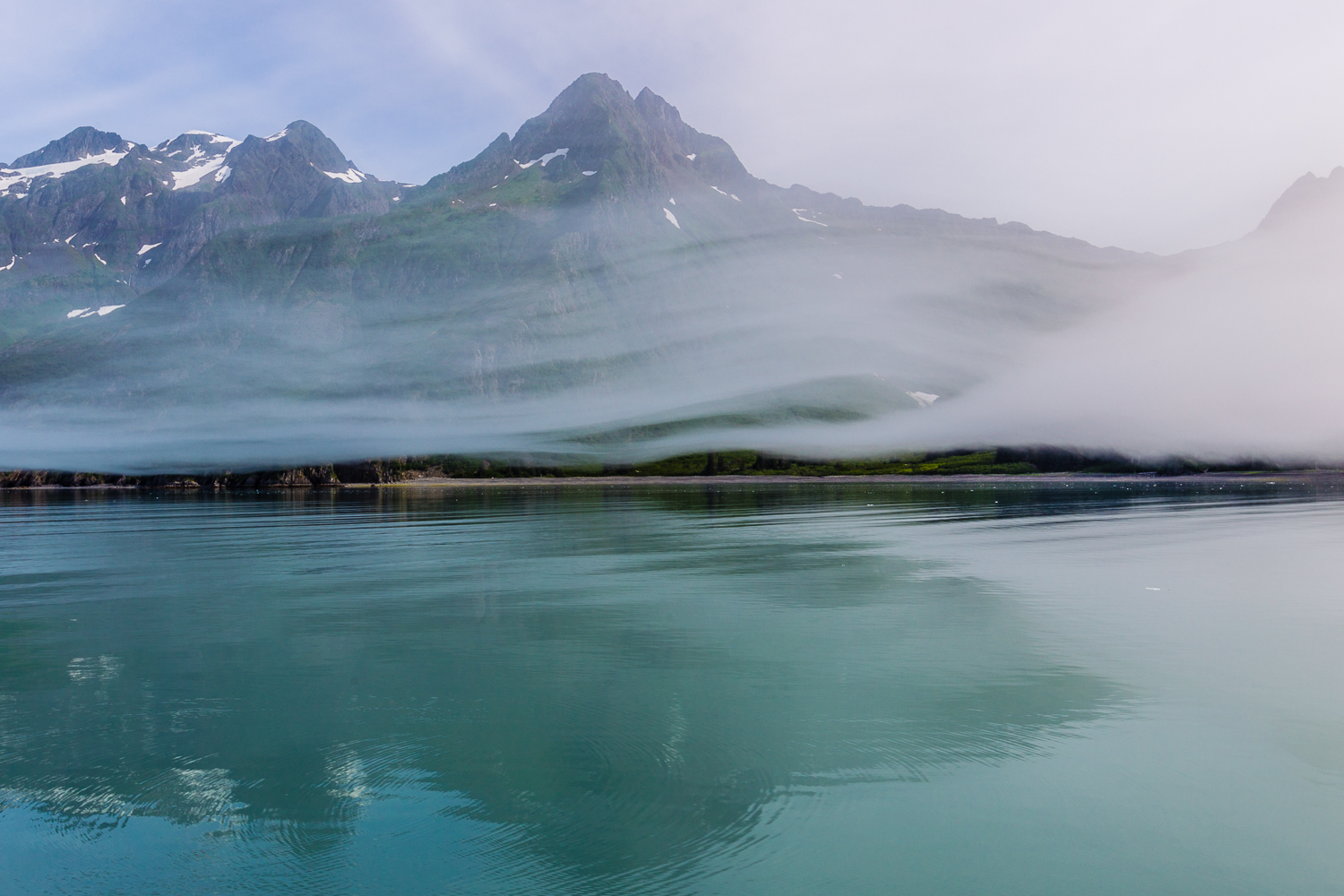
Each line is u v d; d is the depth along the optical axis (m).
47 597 35.41
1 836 13.79
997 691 20.66
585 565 43.34
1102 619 28.58
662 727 18.39
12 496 132.00
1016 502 94.19
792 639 26.36
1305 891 11.78
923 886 11.91
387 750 17.23
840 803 14.57
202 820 14.22
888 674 22.25
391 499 116.69
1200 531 56.41
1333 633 26.25
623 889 11.92
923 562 43.09
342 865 12.70
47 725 19.09
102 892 12.10
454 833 13.59
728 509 88.12
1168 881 12.05
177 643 26.77
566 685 21.58
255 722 19.08
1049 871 12.30
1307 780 15.28
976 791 14.98
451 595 34.94
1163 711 19.06
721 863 12.59
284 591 36.12
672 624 28.84
